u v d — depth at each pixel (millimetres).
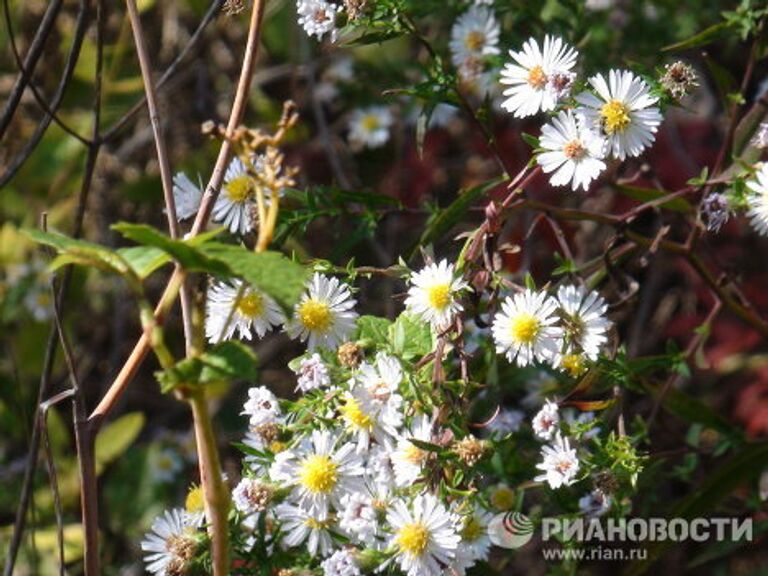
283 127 302
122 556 637
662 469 518
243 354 290
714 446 491
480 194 450
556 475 382
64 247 283
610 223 456
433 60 465
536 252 639
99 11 447
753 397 652
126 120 460
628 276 462
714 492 479
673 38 573
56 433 650
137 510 643
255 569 369
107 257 288
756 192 413
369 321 386
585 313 382
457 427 363
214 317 373
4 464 645
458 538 347
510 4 492
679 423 605
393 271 391
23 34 669
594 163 378
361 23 424
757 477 483
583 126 380
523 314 378
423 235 454
